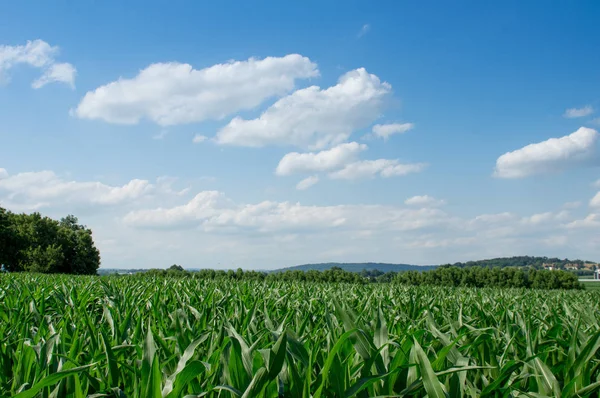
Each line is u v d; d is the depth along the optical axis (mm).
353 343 2557
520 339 3887
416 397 2428
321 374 2201
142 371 2146
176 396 2057
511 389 2500
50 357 2623
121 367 2799
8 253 79625
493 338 3768
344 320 2660
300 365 2611
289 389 2250
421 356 2119
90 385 2574
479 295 10039
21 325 4156
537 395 2479
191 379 2193
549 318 5598
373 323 3975
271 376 2029
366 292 10297
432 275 53094
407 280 52375
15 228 83750
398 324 4199
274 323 4148
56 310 5438
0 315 4758
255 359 2326
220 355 2402
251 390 1922
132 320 4230
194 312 4660
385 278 52844
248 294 7203
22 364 2660
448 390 2506
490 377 3129
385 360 2703
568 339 4051
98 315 5379
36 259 81000
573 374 2814
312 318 4809
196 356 2879
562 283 52469
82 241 92250
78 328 3422
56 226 90750
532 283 52875
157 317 4617
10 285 8109
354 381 2512
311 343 3350
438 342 3465
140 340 3432
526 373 2924
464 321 5012
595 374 3080
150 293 7281
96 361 2713
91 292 7395
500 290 14828
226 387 1953
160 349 3002
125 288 8023
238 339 2412
